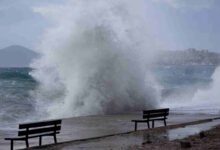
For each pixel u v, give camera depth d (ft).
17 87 128.77
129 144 43.14
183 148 39.04
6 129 59.11
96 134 53.16
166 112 63.31
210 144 41.34
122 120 70.49
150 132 53.83
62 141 47.32
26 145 42.09
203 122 67.26
